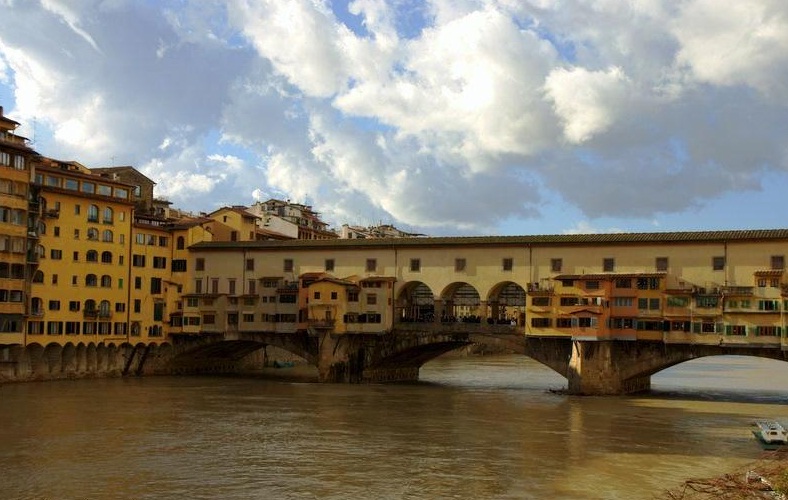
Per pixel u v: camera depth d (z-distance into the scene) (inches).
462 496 1702.8
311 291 3902.6
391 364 4101.9
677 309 3348.9
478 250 3754.9
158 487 1756.9
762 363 6058.1
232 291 4215.1
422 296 4217.5
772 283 3223.4
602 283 3427.7
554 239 3607.3
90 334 3897.6
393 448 2191.2
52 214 3720.5
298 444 2241.6
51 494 1695.4
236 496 1692.9
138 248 4156.0
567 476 1879.9
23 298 3511.3
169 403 3053.6
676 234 3447.3
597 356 3417.8
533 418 2736.2
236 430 2456.9
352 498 1685.5
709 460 2060.8
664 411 2923.2
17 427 2453.2
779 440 2258.9
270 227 6107.3
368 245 3954.2
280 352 5265.8
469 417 2753.4
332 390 3563.0
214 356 4547.2
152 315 4207.7
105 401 3075.8
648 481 1834.4
